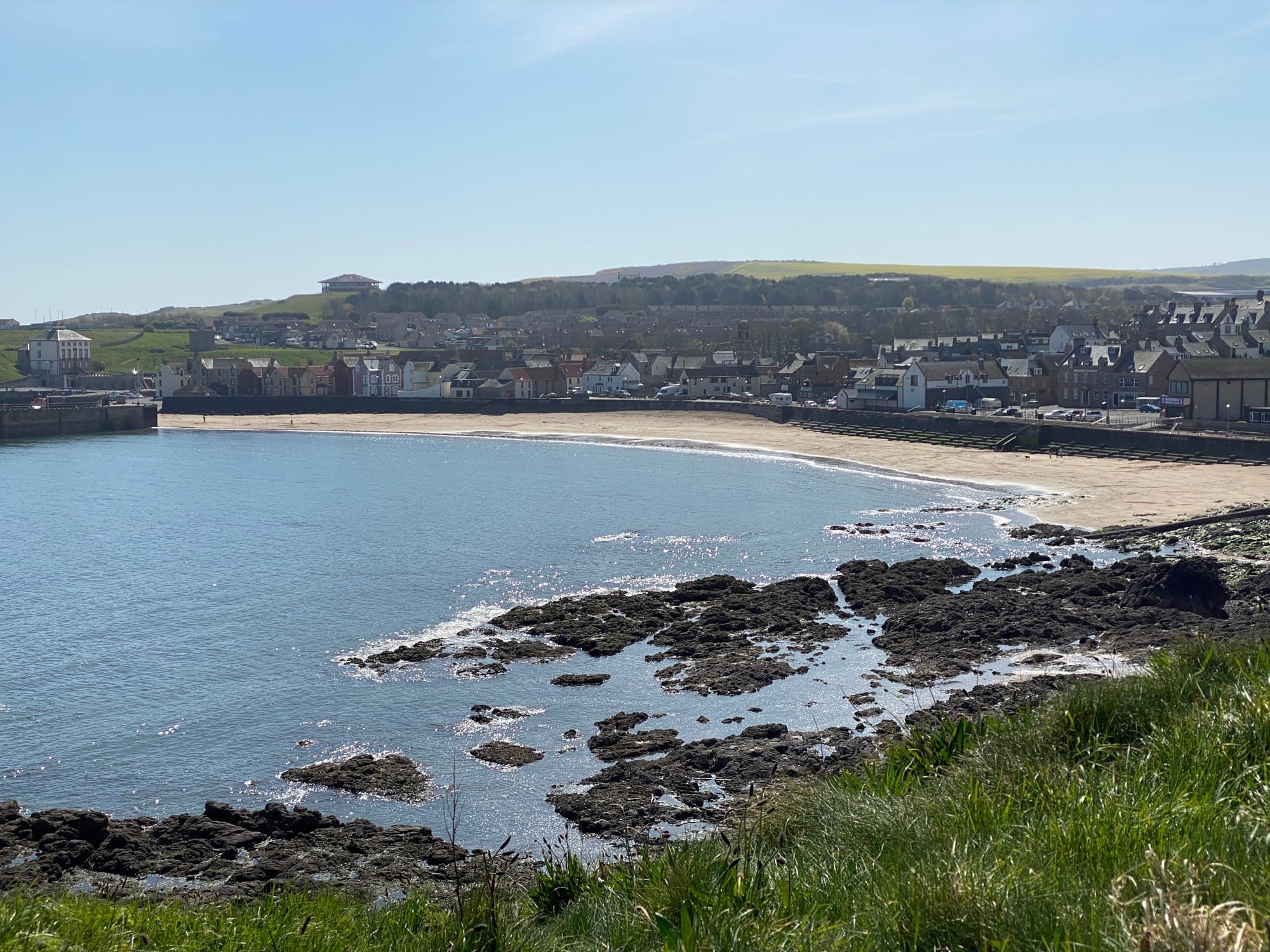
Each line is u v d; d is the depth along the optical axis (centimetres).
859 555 7662
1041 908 1060
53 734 4288
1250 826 1177
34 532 9238
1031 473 11275
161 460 15088
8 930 1300
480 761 3953
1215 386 12850
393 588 6781
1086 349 17212
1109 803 1288
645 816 3353
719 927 1143
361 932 1485
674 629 5606
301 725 4359
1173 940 909
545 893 1616
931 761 1834
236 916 1541
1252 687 1579
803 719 4253
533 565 7412
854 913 1147
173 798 3678
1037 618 5431
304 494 11388
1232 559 6844
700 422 17750
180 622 6034
